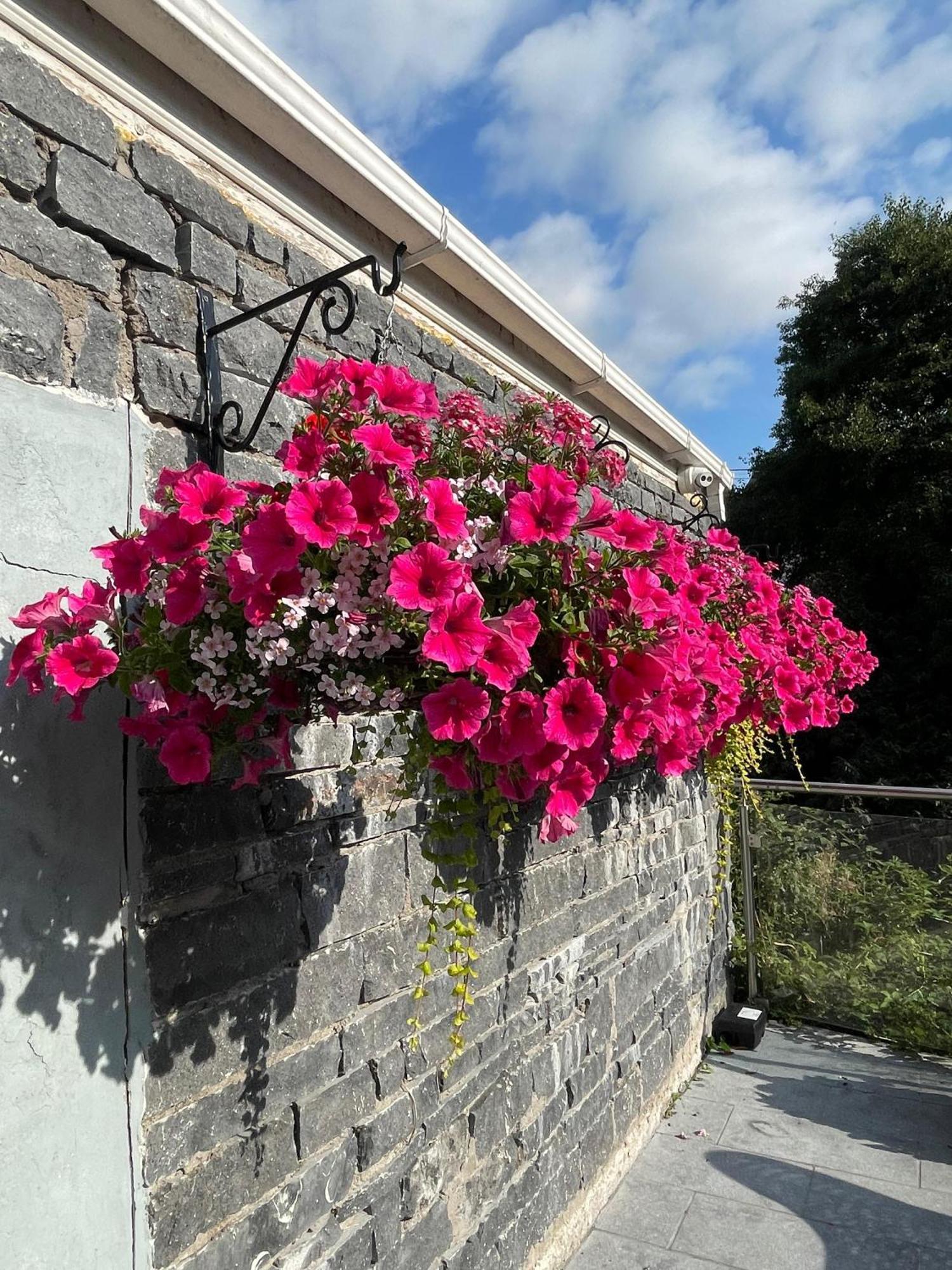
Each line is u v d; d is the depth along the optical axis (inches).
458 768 56.6
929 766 397.4
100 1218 53.3
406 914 85.3
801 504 460.8
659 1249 110.1
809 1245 109.7
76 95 60.3
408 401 57.6
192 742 47.1
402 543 48.5
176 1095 59.7
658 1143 136.7
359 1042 77.6
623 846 139.8
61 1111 51.7
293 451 50.6
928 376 425.4
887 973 177.6
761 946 191.2
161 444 64.4
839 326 466.3
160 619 47.3
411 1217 82.0
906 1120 143.1
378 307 93.7
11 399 53.1
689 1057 161.5
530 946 108.1
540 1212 103.7
